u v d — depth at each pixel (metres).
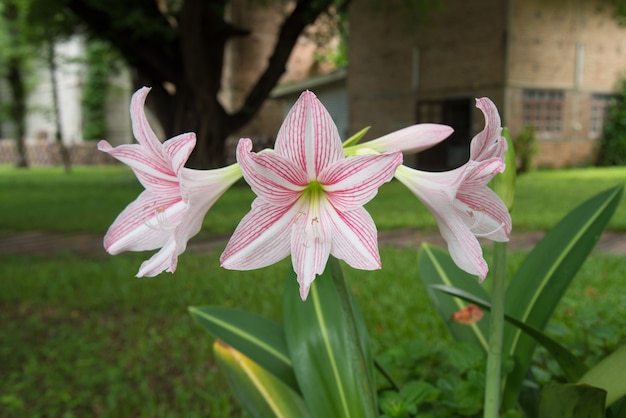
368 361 1.84
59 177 21.41
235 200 12.46
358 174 1.37
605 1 19.36
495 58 17.84
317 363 1.83
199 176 1.43
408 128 1.58
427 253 2.57
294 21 16.22
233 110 24.81
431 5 16.98
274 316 4.54
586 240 2.07
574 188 13.21
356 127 21.78
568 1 18.75
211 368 3.91
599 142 20.59
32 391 3.62
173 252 1.37
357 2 21.08
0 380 3.79
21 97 27.17
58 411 3.42
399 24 19.92
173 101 17.38
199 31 14.89
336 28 18.38
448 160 19.48
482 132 1.39
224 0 16.64
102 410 3.45
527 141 18.22
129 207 1.60
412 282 5.42
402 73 20.12
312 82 22.81
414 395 1.97
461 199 1.52
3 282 5.91
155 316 4.86
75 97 31.45
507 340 2.10
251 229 1.42
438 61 19.14
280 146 1.39
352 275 5.75
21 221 10.29
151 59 15.91
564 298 4.23
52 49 23.45
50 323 4.80
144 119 1.45
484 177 1.40
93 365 3.96
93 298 5.27
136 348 4.21
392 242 7.69
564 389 1.60
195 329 4.52
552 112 19.28
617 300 4.47
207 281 5.73
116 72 22.86
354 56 21.52
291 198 1.44
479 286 2.40
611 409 1.90
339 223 1.42
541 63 18.45
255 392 2.07
